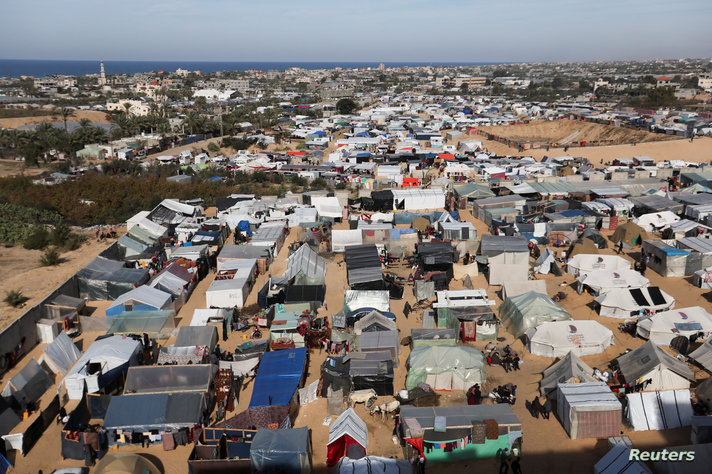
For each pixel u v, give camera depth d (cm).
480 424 2720
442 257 5244
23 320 3922
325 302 4741
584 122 16262
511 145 13525
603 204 6969
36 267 5588
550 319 3988
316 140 14000
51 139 12288
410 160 11119
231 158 12256
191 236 6259
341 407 3133
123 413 2939
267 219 6944
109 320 4262
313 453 2825
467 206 7838
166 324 4091
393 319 4188
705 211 6638
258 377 3322
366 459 2552
